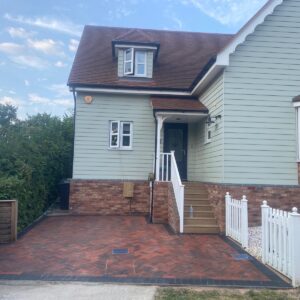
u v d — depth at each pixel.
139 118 15.56
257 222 10.54
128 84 15.52
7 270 6.42
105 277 6.06
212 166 12.34
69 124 18.75
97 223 12.23
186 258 7.42
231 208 9.71
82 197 14.87
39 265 6.76
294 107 11.22
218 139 11.60
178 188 10.78
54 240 9.12
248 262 7.17
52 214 14.43
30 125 15.78
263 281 5.98
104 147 15.30
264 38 11.37
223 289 5.59
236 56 11.25
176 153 15.98
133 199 14.98
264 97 11.22
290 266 6.01
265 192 10.68
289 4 11.52
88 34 19.94
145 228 11.20
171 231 10.66
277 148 11.09
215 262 7.14
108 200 14.93
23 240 9.10
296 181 11.05
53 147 15.33
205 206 11.55
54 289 5.44
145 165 15.40
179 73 16.77
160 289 5.50
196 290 5.51
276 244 6.66
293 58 11.38
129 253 7.79
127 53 16.20
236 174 10.93
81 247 8.34
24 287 5.54
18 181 10.15
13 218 8.92
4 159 10.96
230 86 11.16
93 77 15.74
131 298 5.08
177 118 14.32
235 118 11.09
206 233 10.34
